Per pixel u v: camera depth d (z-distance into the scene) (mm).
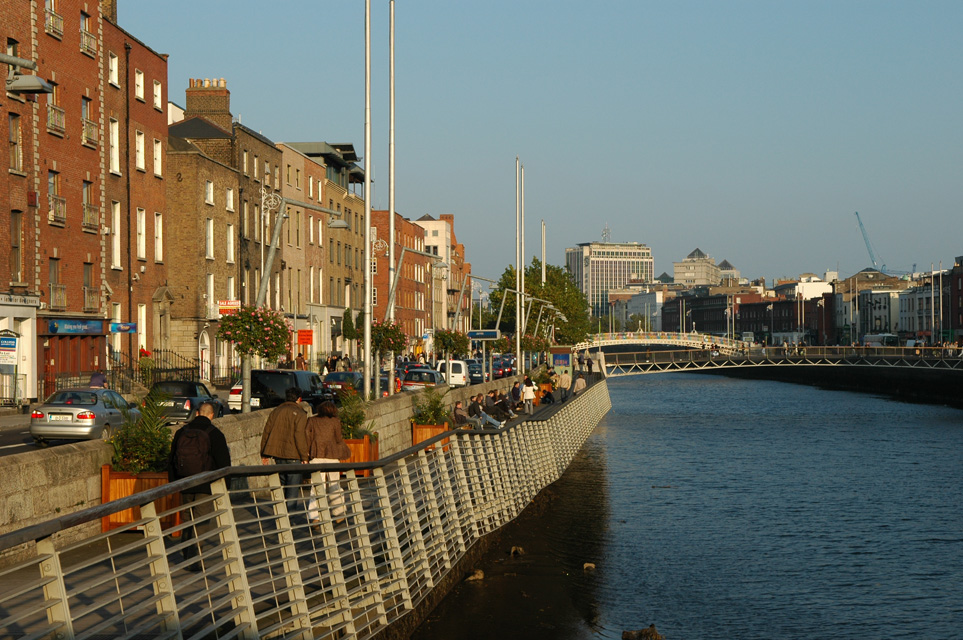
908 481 45688
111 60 51688
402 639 12938
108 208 50688
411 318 123062
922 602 23031
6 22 41000
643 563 25891
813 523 33906
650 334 151875
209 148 66062
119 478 15242
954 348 108250
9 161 41344
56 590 5523
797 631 20375
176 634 6965
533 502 32250
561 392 72500
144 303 54875
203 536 7680
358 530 12016
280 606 9109
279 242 74750
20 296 41375
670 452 57531
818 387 150000
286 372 36688
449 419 36344
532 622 16969
